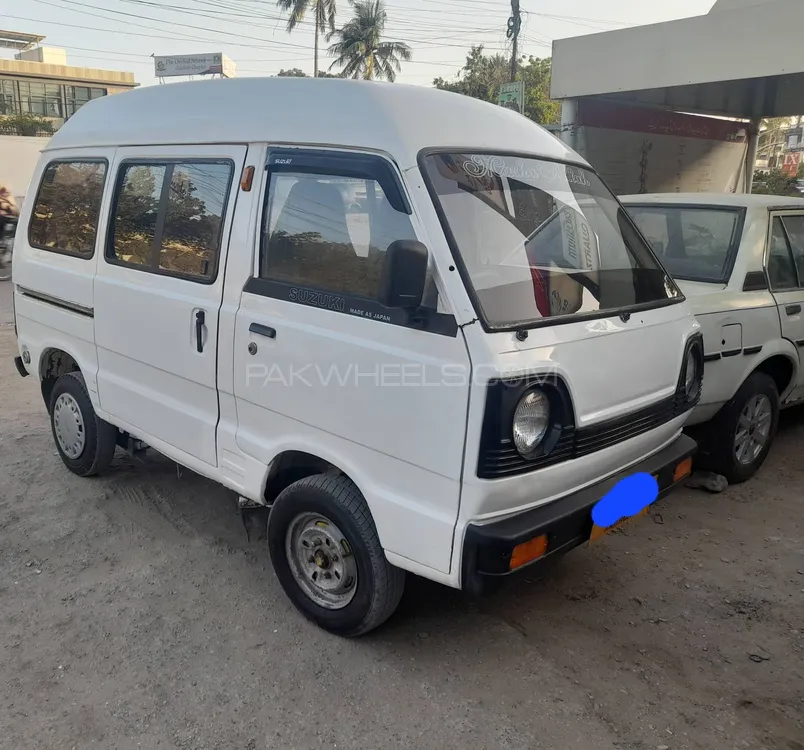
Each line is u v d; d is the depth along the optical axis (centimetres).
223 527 421
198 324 341
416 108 286
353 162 280
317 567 319
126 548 396
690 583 372
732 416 462
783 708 284
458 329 248
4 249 1681
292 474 338
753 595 362
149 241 376
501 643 320
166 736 263
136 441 470
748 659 314
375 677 296
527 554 257
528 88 4728
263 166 314
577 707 281
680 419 336
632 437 301
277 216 310
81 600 346
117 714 273
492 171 292
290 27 3697
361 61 3647
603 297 309
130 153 391
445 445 252
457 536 253
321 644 317
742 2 963
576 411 267
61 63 4206
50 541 401
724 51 823
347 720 272
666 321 324
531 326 260
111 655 307
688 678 301
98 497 456
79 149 438
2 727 265
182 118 363
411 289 241
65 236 450
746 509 455
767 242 489
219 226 332
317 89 305
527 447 254
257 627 328
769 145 4847
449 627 331
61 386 471
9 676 293
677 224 520
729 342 443
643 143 1122
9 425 584
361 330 274
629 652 317
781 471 514
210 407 349
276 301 306
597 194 351
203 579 366
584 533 282
